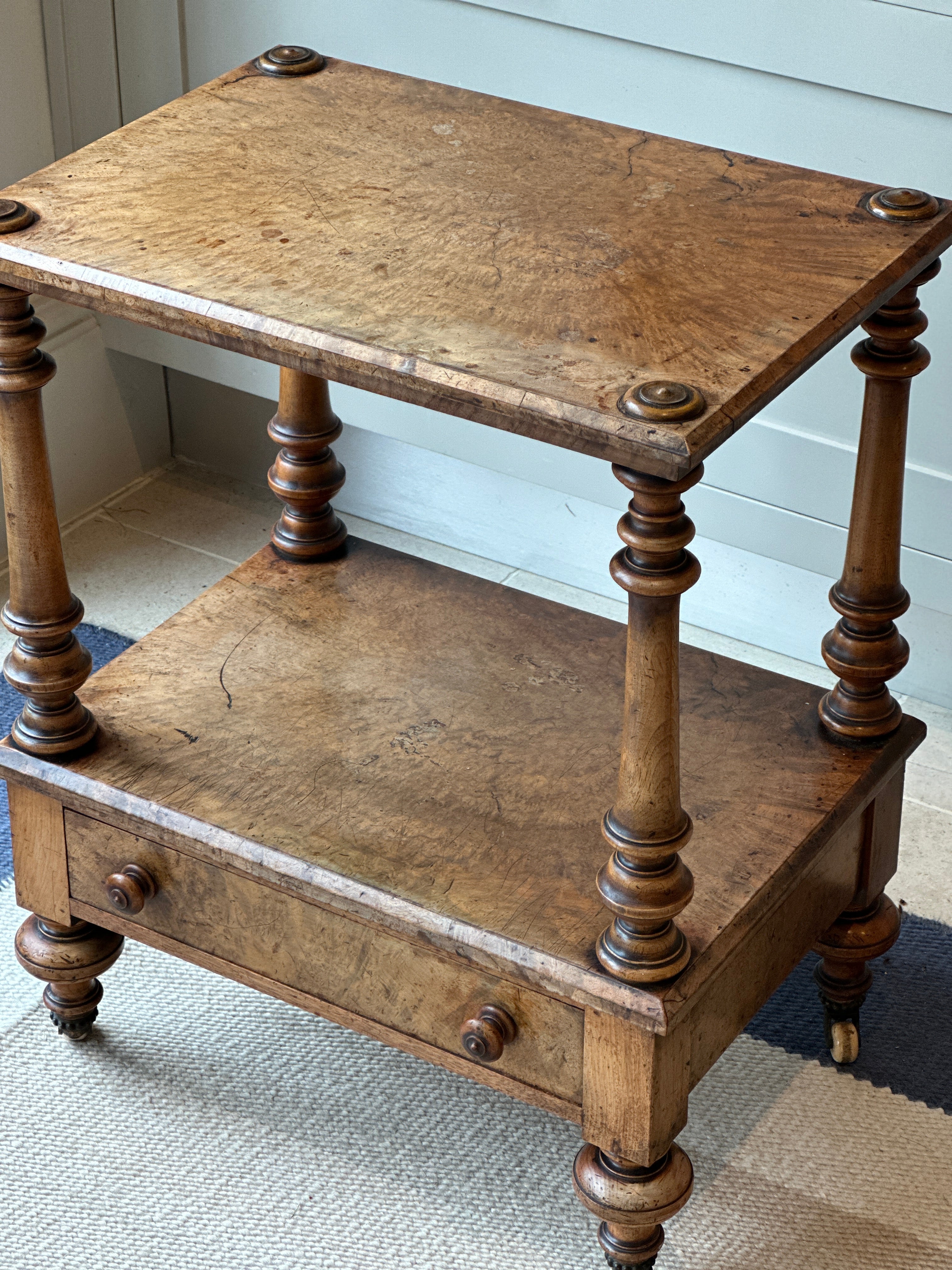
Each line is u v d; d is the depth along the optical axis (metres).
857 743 1.54
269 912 1.46
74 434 2.49
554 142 1.47
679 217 1.34
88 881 1.56
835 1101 1.66
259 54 2.18
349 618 1.70
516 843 1.42
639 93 1.96
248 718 1.57
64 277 1.25
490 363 1.13
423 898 1.37
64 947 1.62
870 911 1.64
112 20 2.23
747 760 1.51
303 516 1.77
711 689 1.60
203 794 1.47
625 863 1.23
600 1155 1.40
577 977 1.29
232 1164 1.59
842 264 1.27
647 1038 1.28
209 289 1.22
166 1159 1.59
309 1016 1.75
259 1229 1.53
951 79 1.76
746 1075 1.68
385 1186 1.57
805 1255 1.50
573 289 1.23
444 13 2.02
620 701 1.59
